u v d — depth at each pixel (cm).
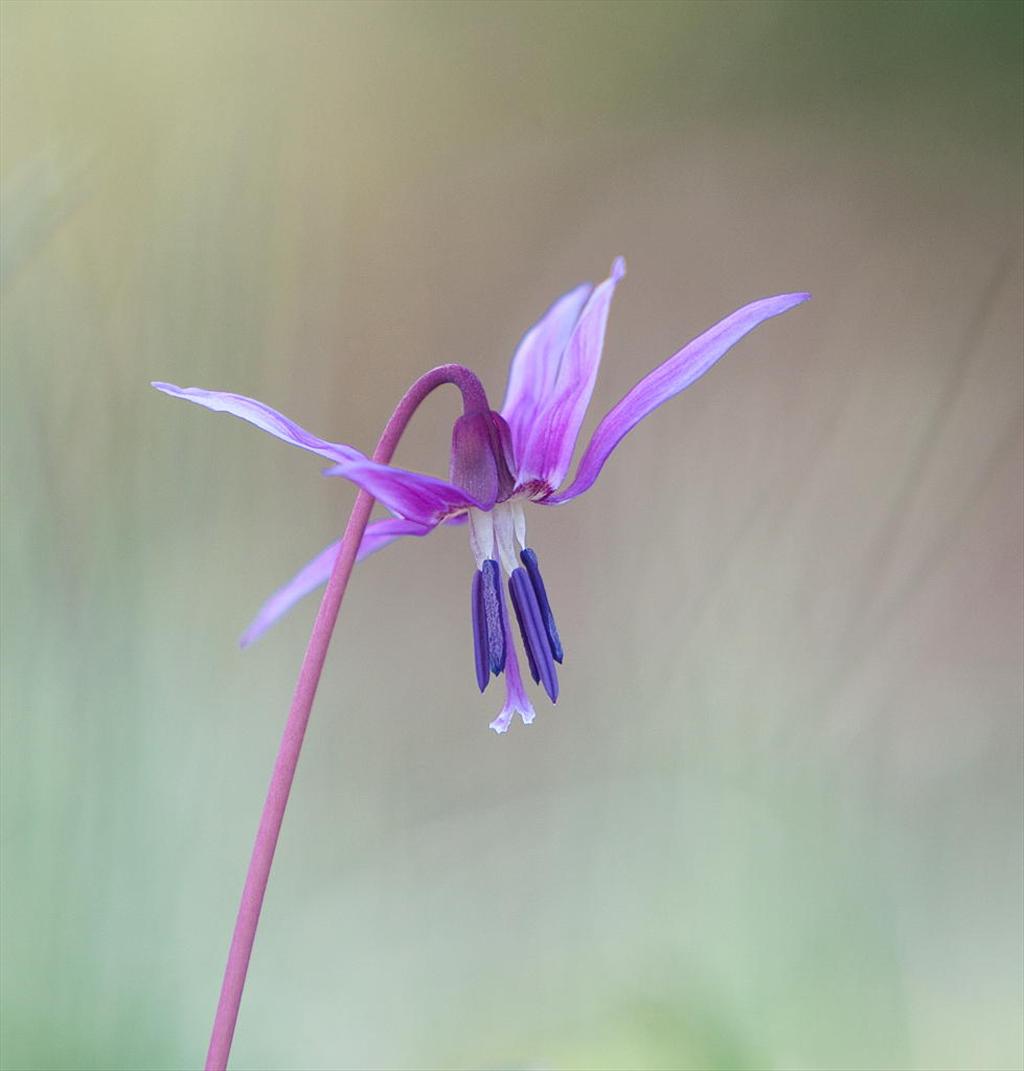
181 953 49
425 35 118
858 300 98
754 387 81
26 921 48
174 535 51
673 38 124
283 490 56
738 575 53
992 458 54
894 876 53
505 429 40
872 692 54
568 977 51
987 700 75
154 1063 48
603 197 118
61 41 58
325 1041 52
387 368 105
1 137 57
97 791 49
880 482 55
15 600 49
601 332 39
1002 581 82
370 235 111
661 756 51
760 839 50
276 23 60
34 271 50
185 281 51
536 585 40
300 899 57
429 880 60
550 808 57
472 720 75
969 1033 51
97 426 51
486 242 115
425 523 39
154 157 53
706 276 113
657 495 62
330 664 79
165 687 50
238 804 52
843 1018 49
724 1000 49
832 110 125
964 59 123
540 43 121
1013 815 63
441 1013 53
